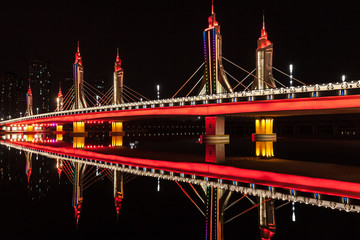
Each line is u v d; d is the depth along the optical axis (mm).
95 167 43312
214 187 29516
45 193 28141
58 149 74000
